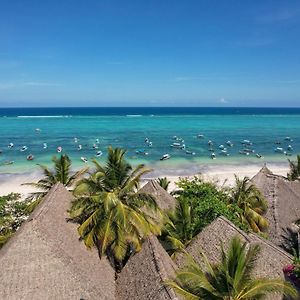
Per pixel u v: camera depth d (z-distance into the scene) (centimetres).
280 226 2986
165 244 2405
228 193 3378
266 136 12500
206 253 2175
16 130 13438
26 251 1825
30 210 2739
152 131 13738
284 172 6962
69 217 2280
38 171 6569
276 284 1524
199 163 7619
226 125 16950
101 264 2081
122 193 2269
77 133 12700
